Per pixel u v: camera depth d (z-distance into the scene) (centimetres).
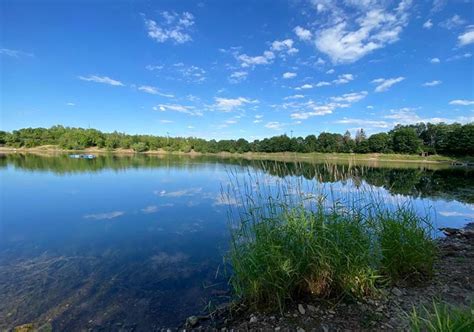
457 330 165
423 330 260
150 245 632
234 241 371
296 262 328
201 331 316
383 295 338
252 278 329
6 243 647
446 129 5819
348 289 330
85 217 891
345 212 382
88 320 348
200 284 445
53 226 789
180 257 562
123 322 343
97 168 2667
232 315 335
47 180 1783
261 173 483
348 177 481
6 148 7475
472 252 510
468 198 1262
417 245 385
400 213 419
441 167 3578
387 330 273
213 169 2550
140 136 8306
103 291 423
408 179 1673
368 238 366
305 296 337
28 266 518
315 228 348
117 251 596
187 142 7538
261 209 391
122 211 974
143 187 1512
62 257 564
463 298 330
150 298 402
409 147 5216
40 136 7981
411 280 376
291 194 404
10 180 1767
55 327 333
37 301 393
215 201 1143
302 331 281
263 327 294
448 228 756
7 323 341
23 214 930
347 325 285
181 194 1302
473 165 4144
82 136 7725
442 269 420
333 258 330
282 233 348
